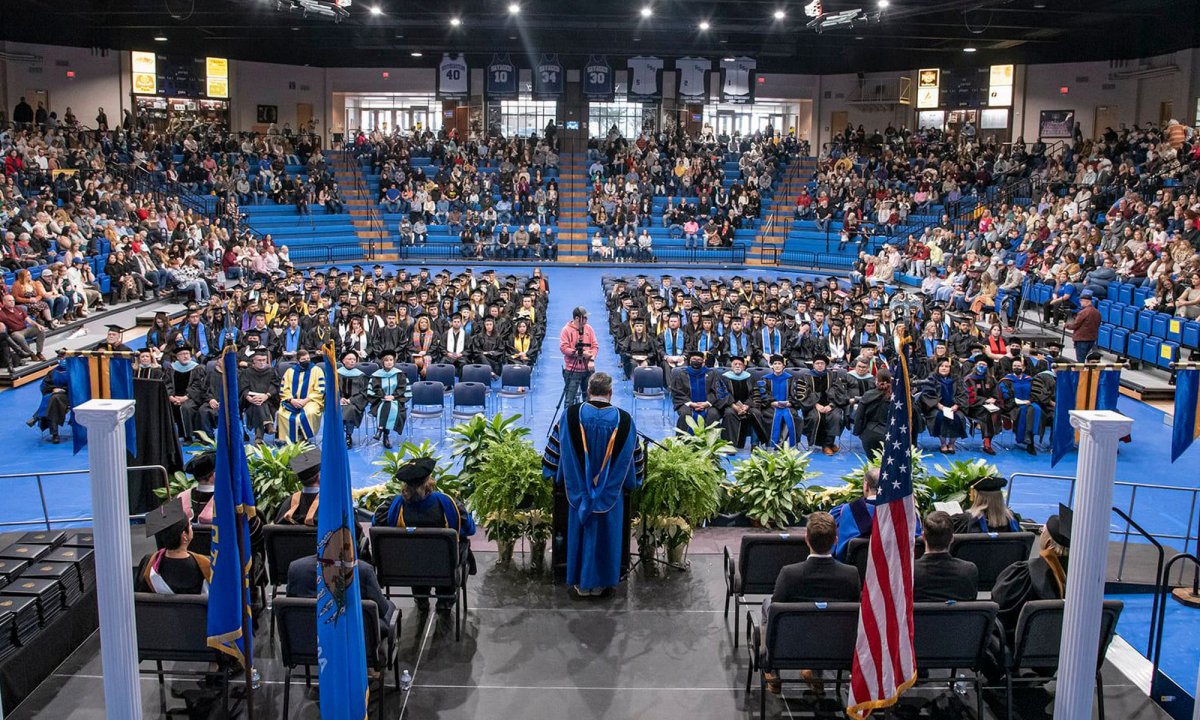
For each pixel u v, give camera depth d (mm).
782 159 47094
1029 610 6594
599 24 35688
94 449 5031
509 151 46000
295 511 8469
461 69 45375
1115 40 39344
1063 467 14758
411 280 25891
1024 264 27969
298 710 7141
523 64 45500
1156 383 19047
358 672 6367
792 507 10188
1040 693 7422
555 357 21859
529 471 9273
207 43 43531
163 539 7230
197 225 33406
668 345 19562
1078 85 42062
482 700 7230
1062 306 23438
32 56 39906
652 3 32781
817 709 7180
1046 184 35906
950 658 6789
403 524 8125
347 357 15898
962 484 9750
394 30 41000
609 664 7766
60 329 22359
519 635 8211
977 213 36562
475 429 10094
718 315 20312
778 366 15523
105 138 37844
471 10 34844
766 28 36312
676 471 9281
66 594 8000
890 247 35500
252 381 15844
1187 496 13352
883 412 14727
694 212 42906
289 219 41188
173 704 7238
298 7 29594
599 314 27562
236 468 6344
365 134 48969
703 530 10414
